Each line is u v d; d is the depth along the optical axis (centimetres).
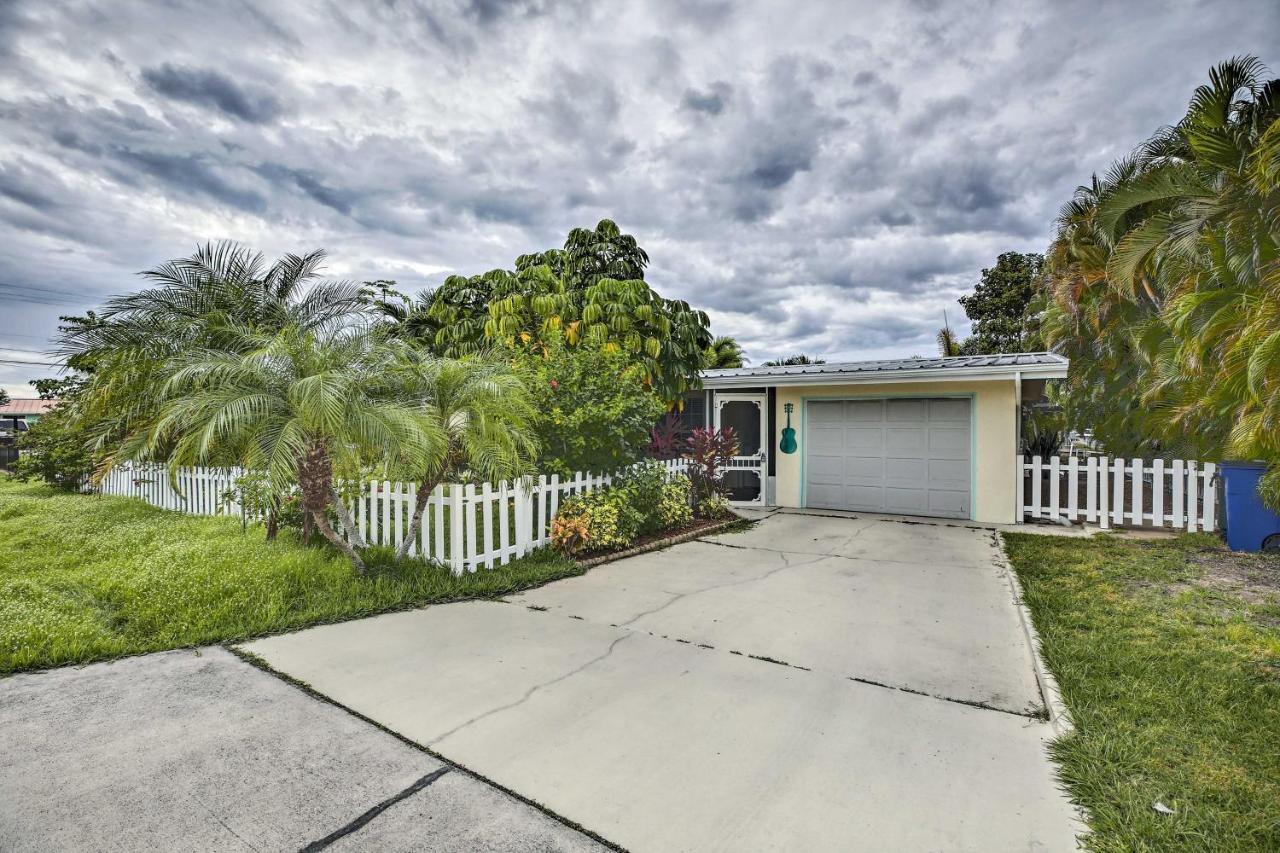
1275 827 235
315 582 561
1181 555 706
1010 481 987
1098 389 1280
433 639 446
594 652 423
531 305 1130
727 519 1005
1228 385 640
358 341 593
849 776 274
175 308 780
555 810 248
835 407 1138
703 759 287
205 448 480
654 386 1155
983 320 2672
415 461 539
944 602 546
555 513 729
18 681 364
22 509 1049
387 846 226
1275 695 346
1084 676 375
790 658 415
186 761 280
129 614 480
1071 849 226
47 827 233
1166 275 905
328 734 307
